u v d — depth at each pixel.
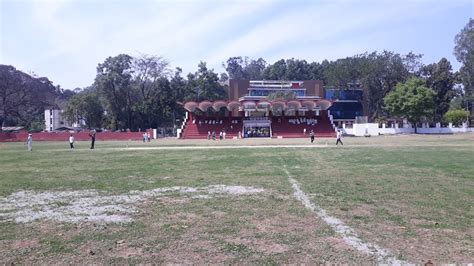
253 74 165.12
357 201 10.09
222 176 15.60
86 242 6.69
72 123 100.94
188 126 77.44
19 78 91.81
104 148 40.06
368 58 96.12
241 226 7.67
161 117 95.69
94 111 92.56
